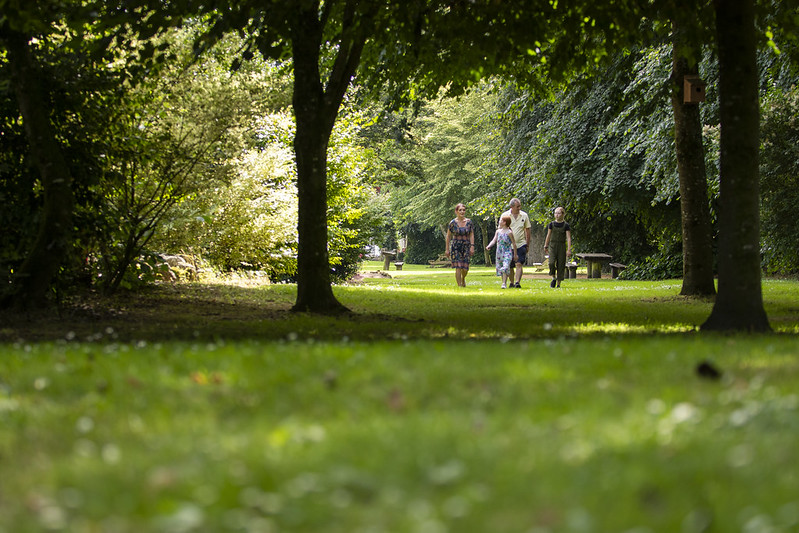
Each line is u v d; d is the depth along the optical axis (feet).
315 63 44.80
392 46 47.83
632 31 43.88
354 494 10.44
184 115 50.70
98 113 47.47
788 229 90.12
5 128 45.09
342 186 86.79
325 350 24.17
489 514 9.55
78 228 45.75
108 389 18.38
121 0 38.01
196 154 51.29
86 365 21.45
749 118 35.40
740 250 35.58
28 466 12.68
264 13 37.55
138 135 49.42
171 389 18.12
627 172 103.65
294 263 80.94
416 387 17.48
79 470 12.01
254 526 9.39
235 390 17.81
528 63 52.65
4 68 42.78
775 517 9.38
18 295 42.42
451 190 206.18
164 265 56.44
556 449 12.12
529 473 10.96
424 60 48.37
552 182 109.19
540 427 13.50
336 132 86.84
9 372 21.24
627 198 108.58
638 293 69.82
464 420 14.17
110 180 49.98
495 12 42.65
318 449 12.27
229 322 40.88
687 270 64.39
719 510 9.63
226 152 52.85
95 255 52.21
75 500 10.53
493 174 124.36
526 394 16.53
